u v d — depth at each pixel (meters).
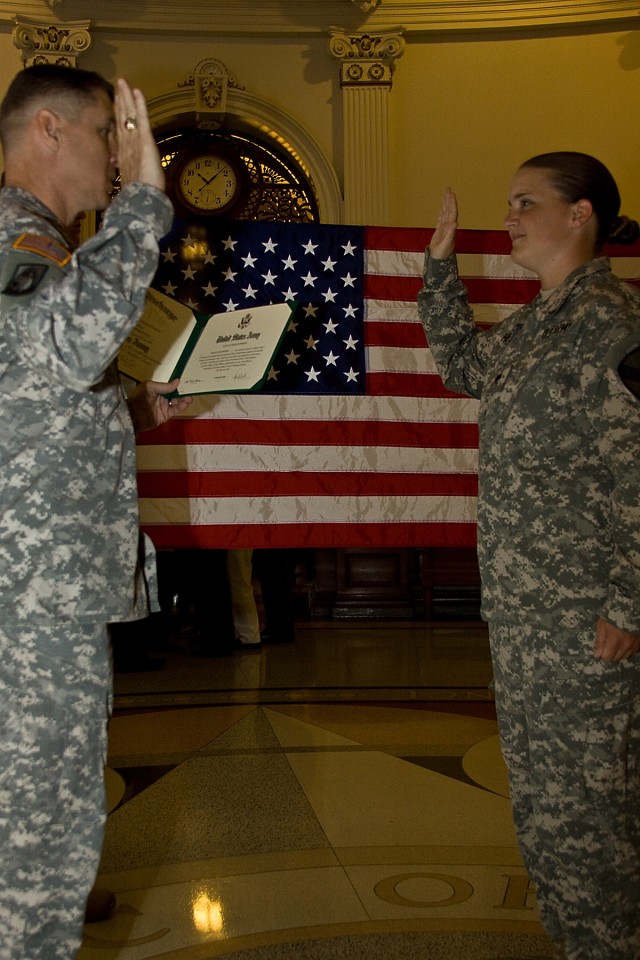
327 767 3.81
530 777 1.92
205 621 6.39
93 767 1.66
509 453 1.96
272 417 3.79
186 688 5.35
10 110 1.79
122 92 1.67
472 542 3.87
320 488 3.79
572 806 1.83
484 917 2.46
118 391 1.76
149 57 8.59
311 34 8.63
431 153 8.69
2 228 1.65
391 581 8.47
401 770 3.76
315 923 2.43
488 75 8.65
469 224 8.67
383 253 3.89
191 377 2.54
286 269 3.82
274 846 2.96
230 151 8.98
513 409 1.95
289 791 3.51
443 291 2.42
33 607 1.59
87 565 1.64
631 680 1.83
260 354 2.49
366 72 8.53
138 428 2.26
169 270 3.74
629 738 1.84
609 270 2.01
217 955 2.26
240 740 4.23
